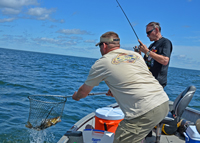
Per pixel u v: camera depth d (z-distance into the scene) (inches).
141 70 80.7
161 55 116.7
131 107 78.6
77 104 304.5
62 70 928.3
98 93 119.2
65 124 223.9
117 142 83.1
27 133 194.9
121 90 78.9
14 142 177.3
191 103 397.1
